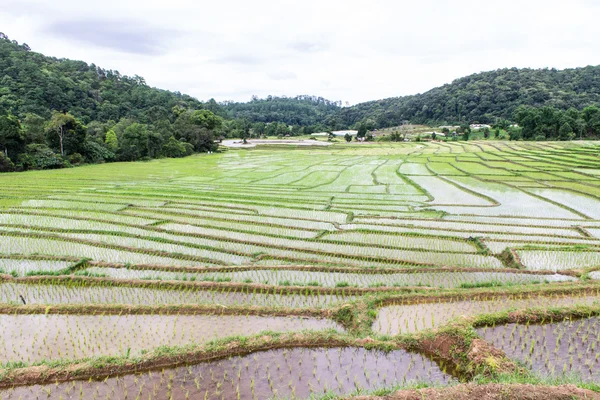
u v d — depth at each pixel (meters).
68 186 35.91
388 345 9.37
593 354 8.98
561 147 68.38
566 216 25.05
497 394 6.86
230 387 8.05
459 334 9.43
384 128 165.25
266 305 12.18
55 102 94.06
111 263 15.88
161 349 9.09
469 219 24.50
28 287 13.72
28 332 10.48
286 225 22.78
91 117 99.69
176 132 86.56
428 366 8.80
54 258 16.34
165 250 17.88
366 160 63.69
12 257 16.47
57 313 11.44
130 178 42.72
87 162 61.81
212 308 11.52
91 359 8.79
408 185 38.47
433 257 17.42
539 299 12.16
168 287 13.60
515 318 10.44
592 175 39.56
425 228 22.05
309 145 100.62
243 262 16.59
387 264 16.58
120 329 10.55
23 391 8.02
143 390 8.01
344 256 17.52
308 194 33.84
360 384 8.10
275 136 150.62
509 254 17.41
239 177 44.72
